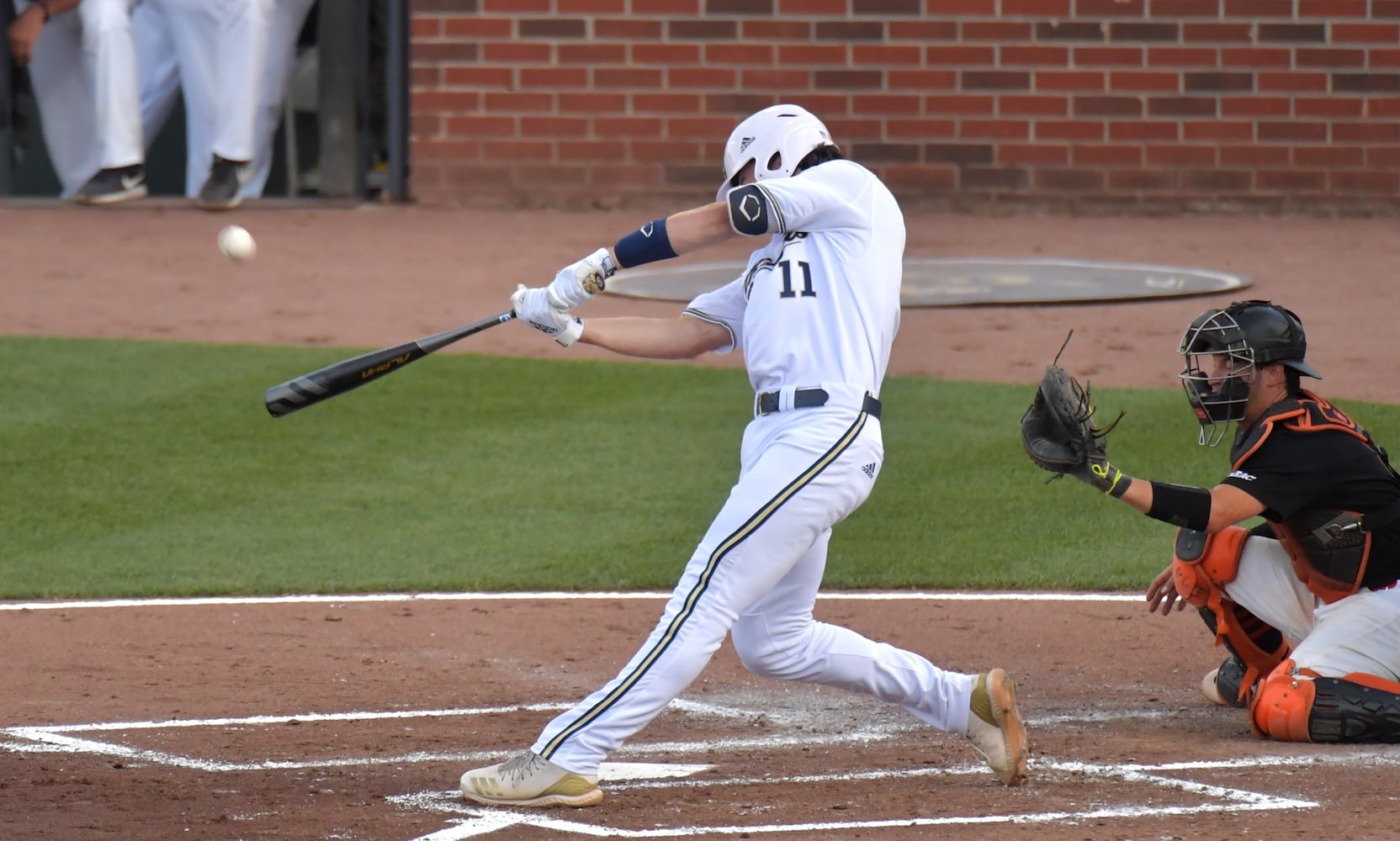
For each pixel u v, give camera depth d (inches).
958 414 1481.3
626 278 2033.7
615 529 1224.8
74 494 1304.1
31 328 1774.1
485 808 647.1
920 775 703.7
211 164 2583.7
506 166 2573.8
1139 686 882.8
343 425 1481.3
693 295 1882.4
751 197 652.7
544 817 635.5
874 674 684.1
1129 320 1797.5
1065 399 693.3
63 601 1072.2
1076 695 865.5
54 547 1187.9
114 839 604.7
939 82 2518.5
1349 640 749.3
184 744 763.4
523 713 830.5
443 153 2581.2
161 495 1306.6
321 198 2655.0
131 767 719.7
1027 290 1941.4
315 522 1244.5
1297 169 2514.8
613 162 2561.5
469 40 2549.2
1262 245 2263.8
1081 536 1205.7
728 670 921.5
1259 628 800.3
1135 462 1317.7
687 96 2536.9
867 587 1104.8
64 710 831.1
